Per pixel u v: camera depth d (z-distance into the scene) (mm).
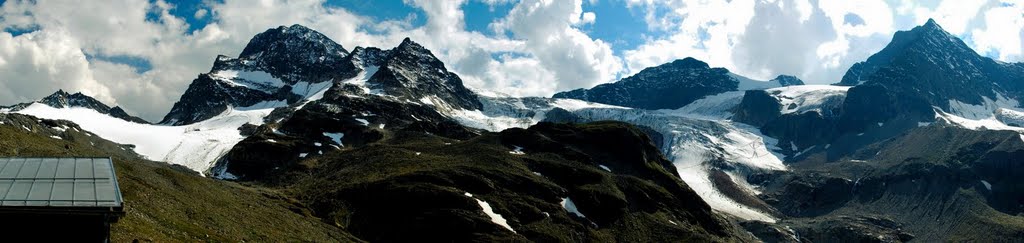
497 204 187375
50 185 42031
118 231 65938
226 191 154500
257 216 126750
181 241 75625
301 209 176625
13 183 41625
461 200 181875
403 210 181125
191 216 96625
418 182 193500
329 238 138875
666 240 197125
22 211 39625
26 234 41531
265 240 103750
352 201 189000
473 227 172250
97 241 42656
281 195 196750
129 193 90375
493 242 166750
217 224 98500
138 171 117938
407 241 172000
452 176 198125
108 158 46594
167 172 134750
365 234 175625
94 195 41844
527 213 186625
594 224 197000
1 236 41062
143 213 82000
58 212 40250
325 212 184125
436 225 173875
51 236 42031
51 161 44750
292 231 125438
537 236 176625
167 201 99438
